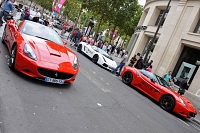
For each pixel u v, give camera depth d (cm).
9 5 991
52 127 302
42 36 564
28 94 385
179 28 1485
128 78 953
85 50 1373
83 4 2398
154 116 589
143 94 897
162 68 1509
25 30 554
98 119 393
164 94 763
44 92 421
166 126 538
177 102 715
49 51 480
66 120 339
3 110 301
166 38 1551
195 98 1178
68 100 427
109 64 1188
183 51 1470
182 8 1499
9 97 347
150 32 1822
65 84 527
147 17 1997
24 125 282
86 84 615
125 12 2805
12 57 466
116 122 414
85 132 323
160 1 1823
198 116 900
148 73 884
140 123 468
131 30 3425
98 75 862
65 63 479
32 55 435
